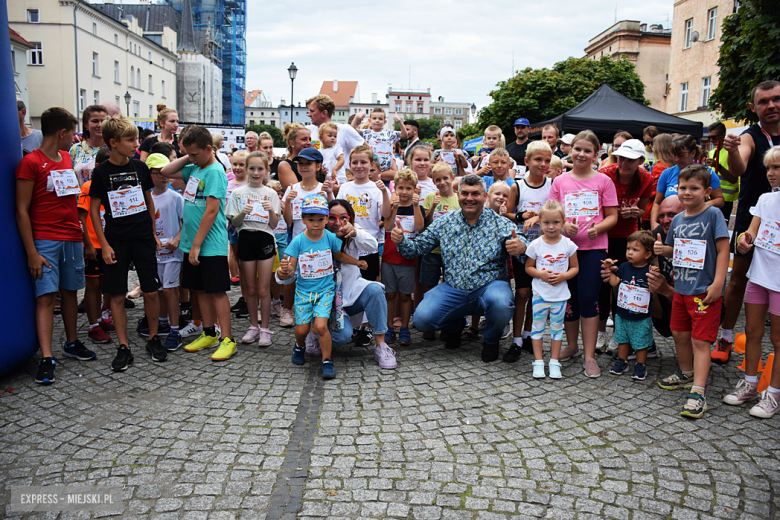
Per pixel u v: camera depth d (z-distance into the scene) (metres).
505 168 5.19
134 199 4.32
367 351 4.86
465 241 4.62
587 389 3.97
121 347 4.27
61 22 38.94
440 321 4.71
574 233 4.13
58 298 6.30
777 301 3.47
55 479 2.72
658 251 3.95
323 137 6.21
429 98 127.88
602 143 12.02
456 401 3.73
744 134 4.52
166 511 2.47
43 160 4.04
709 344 3.63
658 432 3.30
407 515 2.47
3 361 3.84
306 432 3.26
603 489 2.69
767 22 7.36
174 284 4.76
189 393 3.79
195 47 65.50
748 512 2.53
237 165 5.82
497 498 2.61
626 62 29.16
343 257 4.41
